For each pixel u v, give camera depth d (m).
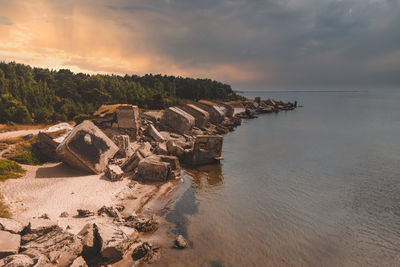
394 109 128.38
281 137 50.91
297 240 15.11
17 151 24.64
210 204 19.30
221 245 14.02
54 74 97.19
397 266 13.18
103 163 23.64
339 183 25.22
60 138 26.59
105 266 10.97
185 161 30.62
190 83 158.12
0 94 52.66
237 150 38.81
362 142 46.38
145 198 19.17
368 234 16.17
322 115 99.50
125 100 81.00
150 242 13.60
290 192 22.64
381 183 25.34
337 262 13.29
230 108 81.00
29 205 15.16
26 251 9.48
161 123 45.88
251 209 18.84
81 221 14.23
